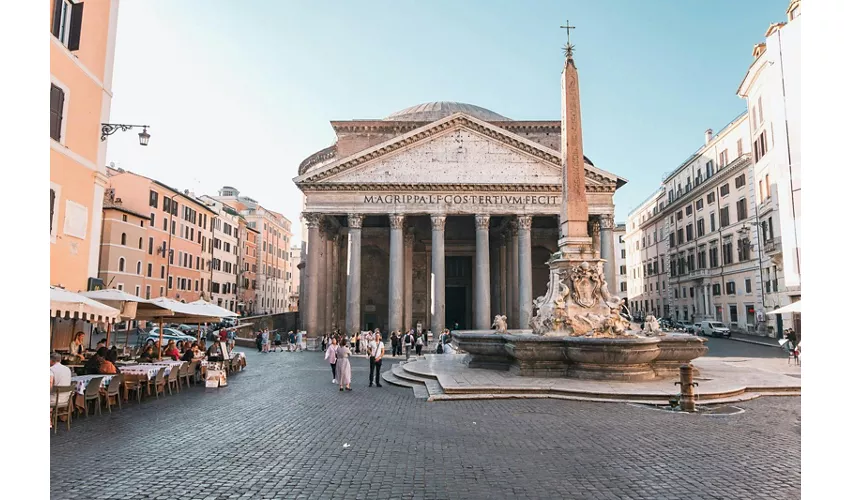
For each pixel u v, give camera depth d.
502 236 48.19
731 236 47.34
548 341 15.48
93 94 18.59
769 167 37.78
